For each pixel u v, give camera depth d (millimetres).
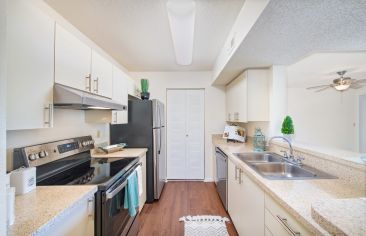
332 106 5375
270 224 1194
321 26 1372
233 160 2133
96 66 1875
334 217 608
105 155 2330
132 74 3998
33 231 727
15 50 998
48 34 1232
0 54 568
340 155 1395
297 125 5414
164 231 2148
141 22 1999
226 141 3484
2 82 572
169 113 4039
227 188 2510
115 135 2980
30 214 853
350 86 4195
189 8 1566
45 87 1212
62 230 931
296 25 1361
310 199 980
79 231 1076
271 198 1177
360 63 3039
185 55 2555
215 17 1869
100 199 1246
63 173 1594
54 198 1033
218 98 3963
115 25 2059
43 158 1497
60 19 1858
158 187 2996
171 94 4055
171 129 4035
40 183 1326
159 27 2109
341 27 1378
